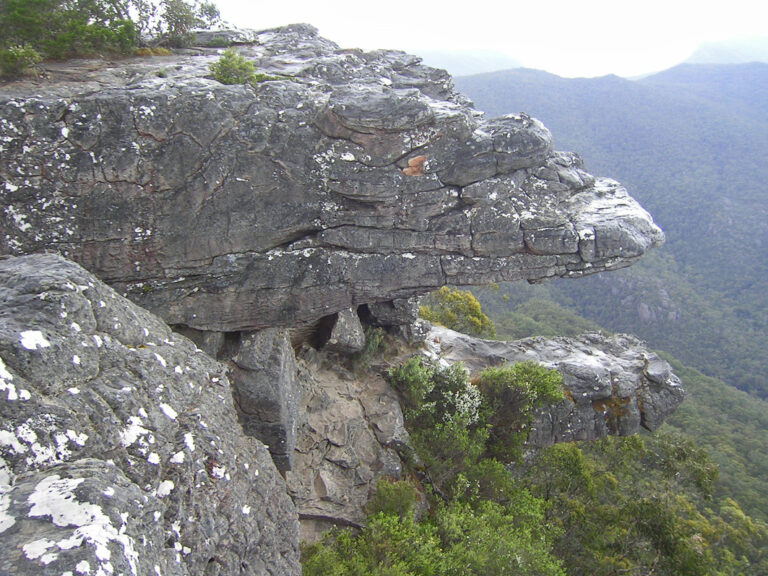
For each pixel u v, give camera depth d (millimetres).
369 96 11984
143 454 6211
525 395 18156
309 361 16344
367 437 15727
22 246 10570
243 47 16953
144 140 10859
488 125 13344
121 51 14125
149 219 11305
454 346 21406
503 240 13352
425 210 12922
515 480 19516
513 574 12633
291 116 11789
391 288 13602
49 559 3967
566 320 62844
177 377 7934
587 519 20203
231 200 11758
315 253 12859
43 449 5152
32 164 10266
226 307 12617
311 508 13773
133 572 4391
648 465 23781
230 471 7746
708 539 25266
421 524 13953
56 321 6234
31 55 11320
